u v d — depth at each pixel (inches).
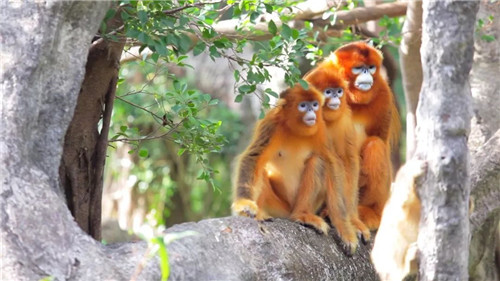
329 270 458.9
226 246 406.3
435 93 326.6
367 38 696.4
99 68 433.7
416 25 641.0
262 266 418.3
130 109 906.7
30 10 351.3
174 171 1114.1
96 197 449.4
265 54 450.6
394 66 788.6
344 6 662.5
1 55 346.3
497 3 584.7
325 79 514.9
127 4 419.2
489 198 435.8
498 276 528.1
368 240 501.7
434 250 327.3
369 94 548.1
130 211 1078.4
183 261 362.9
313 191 494.9
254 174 490.0
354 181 517.7
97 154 448.1
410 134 679.1
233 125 1112.2
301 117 490.0
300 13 644.1
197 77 1170.6
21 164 341.7
